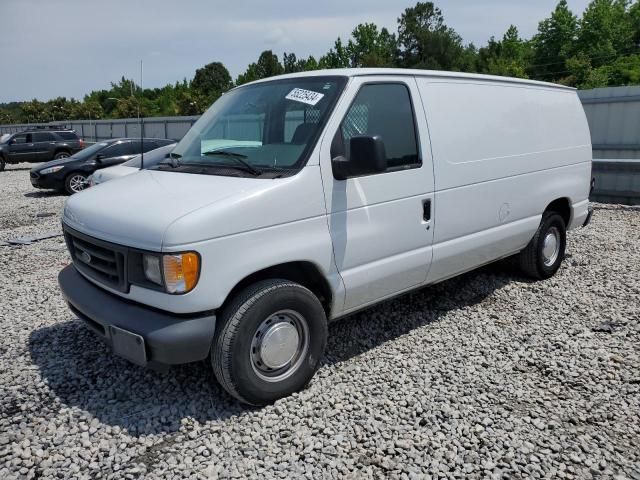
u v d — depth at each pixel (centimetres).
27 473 286
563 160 583
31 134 2397
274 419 331
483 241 483
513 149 509
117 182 399
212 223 303
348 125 369
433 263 436
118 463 293
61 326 482
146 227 306
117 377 385
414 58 7262
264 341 333
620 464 289
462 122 454
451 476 281
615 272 622
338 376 385
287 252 335
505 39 7588
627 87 1186
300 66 8750
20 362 411
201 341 308
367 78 387
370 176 379
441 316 497
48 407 349
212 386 371
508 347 429
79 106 8238
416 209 413
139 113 492
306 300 348
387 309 512
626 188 1139
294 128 372
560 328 465
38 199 1396
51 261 725
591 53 6856
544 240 581
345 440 310
